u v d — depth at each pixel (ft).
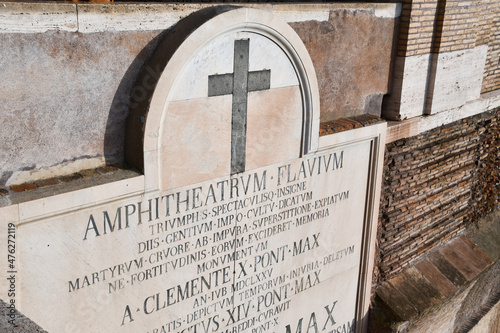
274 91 14.57
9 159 10.77
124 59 11.89
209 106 13.16
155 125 12.10
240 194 14.70
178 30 12.21
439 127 21.83
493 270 25.86
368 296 20.39
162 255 13.37
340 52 17.02
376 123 18.11
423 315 21.11
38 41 10.50
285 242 16.58
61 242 11.37
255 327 16.58
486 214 27.25
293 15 14.99
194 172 13.34
